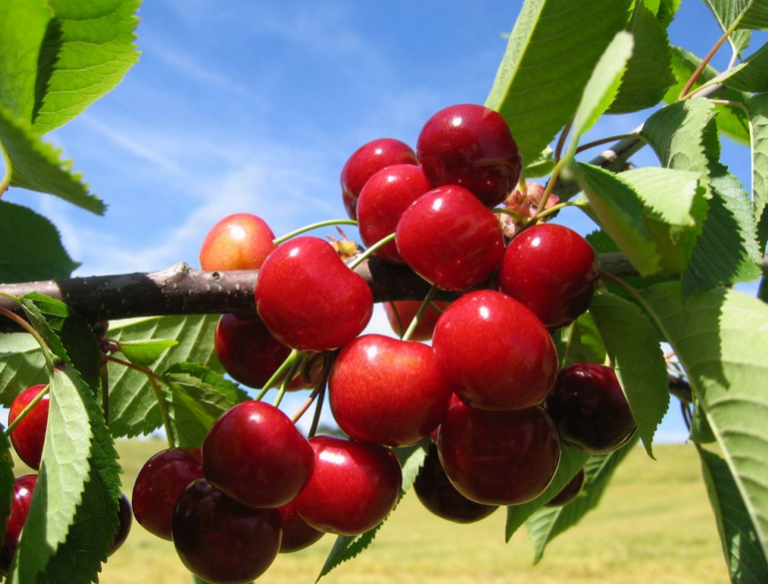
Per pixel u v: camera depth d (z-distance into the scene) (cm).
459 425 16
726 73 22
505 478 16
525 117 19
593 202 13
